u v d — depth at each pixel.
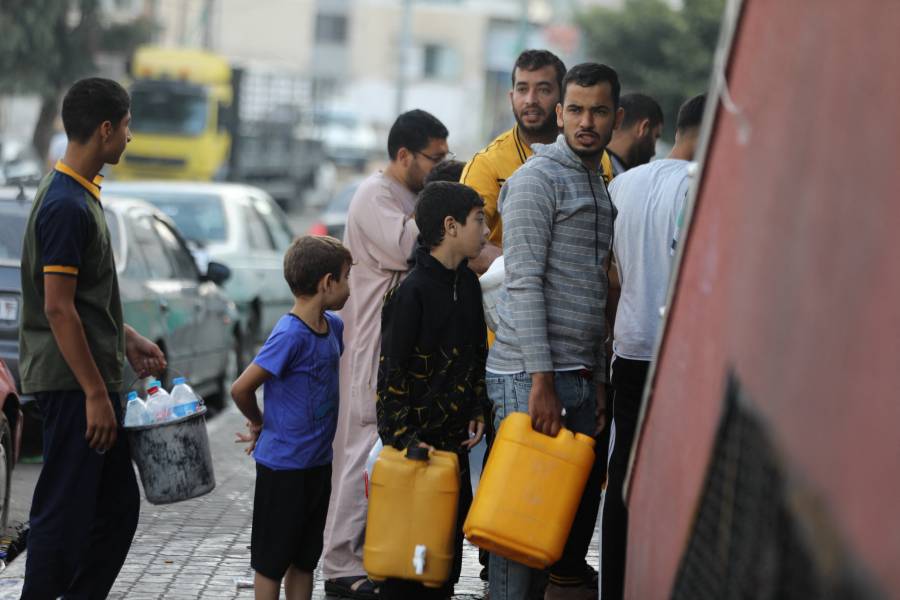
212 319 13.86
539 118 6.85
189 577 7.11
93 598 5.91
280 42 84.69
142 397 11.23
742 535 2.56
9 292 10.03
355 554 6.87
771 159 2.65
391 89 86.38
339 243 5.92
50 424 5.63
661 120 7.86
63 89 42.56
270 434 5.85
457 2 86.31
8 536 8.26
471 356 5.50
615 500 5.66
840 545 2.08
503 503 4.97
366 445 6.89
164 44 73.38
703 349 3.04
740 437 2.63
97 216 5.59
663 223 5.56
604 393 5.80
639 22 47.31
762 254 2.62
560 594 6.45
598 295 5.56
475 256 5.45
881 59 2.16
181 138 40.41
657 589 3.29
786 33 2.67
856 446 2.06
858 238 2.14
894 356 1.98
